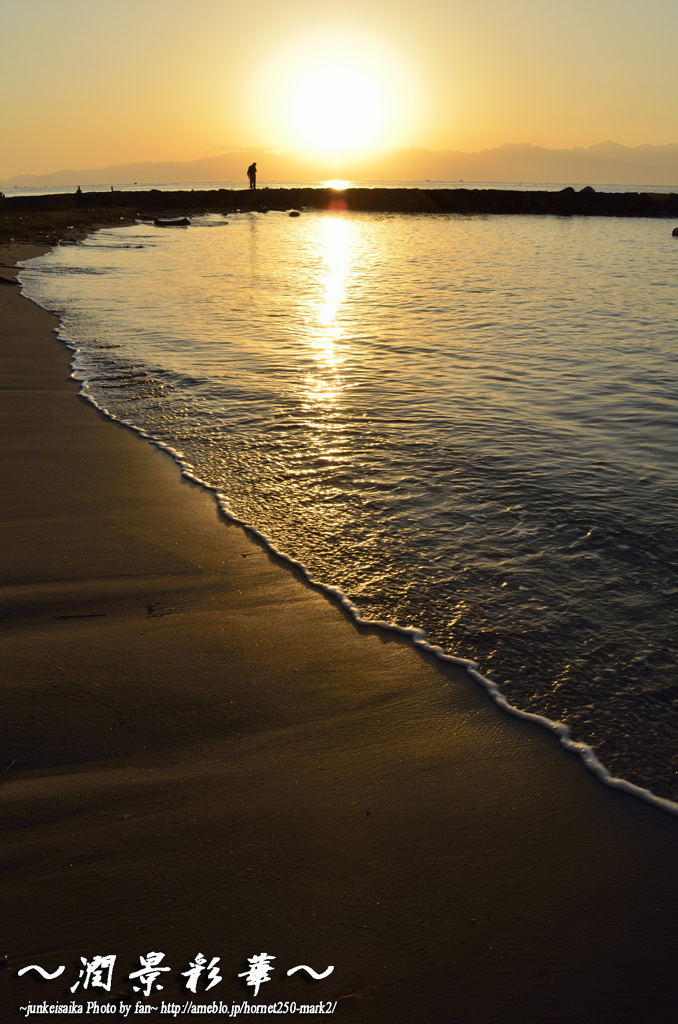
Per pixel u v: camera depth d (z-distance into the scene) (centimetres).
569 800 267
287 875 234
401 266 2142
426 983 203
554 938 215
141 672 334
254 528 479
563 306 1442
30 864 236
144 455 606
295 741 295
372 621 378
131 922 217
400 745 294
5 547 443
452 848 246
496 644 356
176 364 919
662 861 241
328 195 5584
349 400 775
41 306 1305
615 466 581
